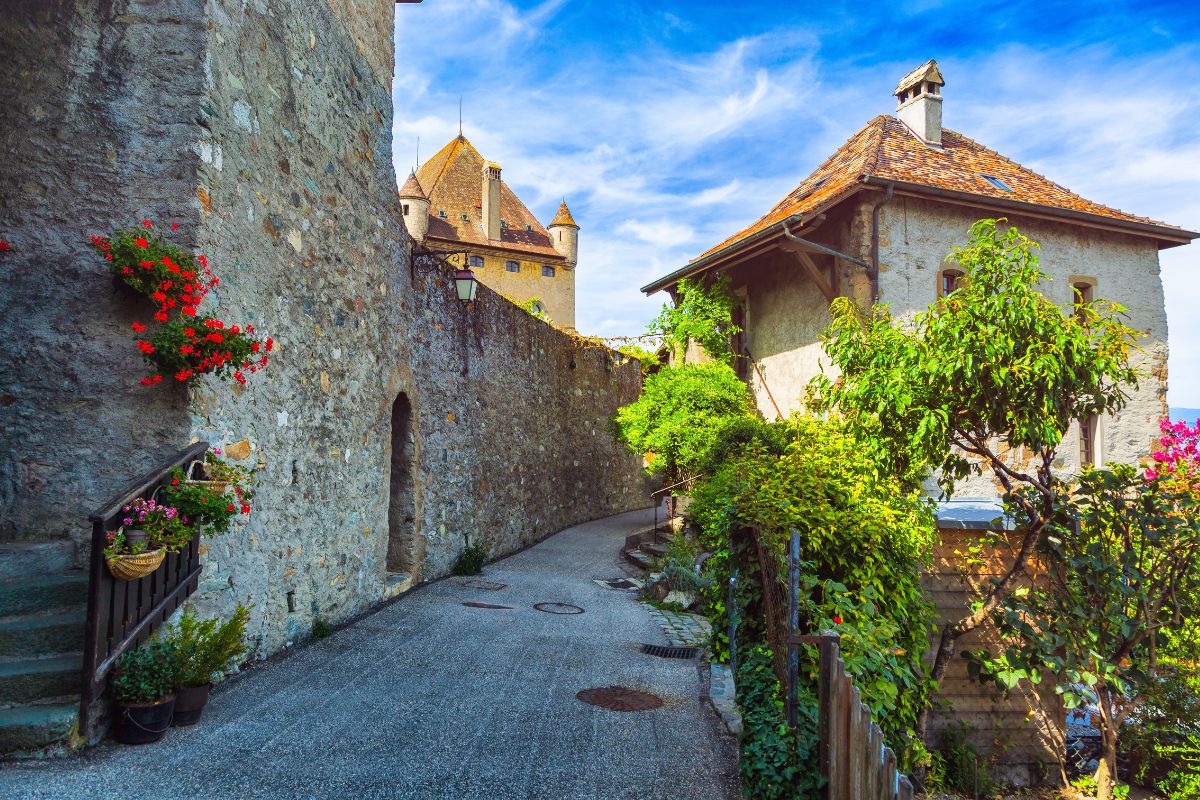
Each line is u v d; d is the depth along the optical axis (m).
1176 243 12.68
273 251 5.81
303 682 5.18
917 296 11.22
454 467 10.95
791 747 3.81
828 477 5.79
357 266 7.62
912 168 11.77
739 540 5.68
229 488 4.86
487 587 9.80
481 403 12.22
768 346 13.56
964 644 7.55
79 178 4.71
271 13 5.84
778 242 11.74
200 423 4.75
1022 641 7.11
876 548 5.52
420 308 9.76
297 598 6.24
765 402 13.54
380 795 3.53
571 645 6.88
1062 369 5.84
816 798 3.54
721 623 6.21
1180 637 6.55
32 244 4.66
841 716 3.33
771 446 10.69
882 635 4.90
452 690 5.24
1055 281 12.07
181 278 4.49
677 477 14.06
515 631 7.29
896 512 5.89
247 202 5.40
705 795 3.84
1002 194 11.82
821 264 12.05
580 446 18.47
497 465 12.95
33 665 3.86
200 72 4.83
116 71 4.80
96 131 4.75
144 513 3.98
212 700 4.66
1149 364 12.38
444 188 43.06
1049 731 7.52
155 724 3.89
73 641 4.05
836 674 3.44
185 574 4.57
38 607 4.18
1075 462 11.78
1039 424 5.93
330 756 3.93
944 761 7.25
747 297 14.29
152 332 4.66
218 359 4.60
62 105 4.75
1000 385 5.82
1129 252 12.55
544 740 4.40
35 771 3.45
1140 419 12.17
